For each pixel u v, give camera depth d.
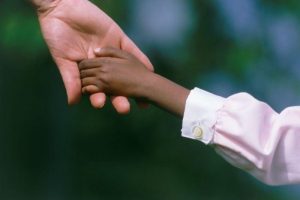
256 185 21.50
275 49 20.14
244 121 5.11
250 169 5.16
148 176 22.55
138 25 19.66
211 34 20.09
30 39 17.50
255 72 20.12
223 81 20.17
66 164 22.72
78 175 22.83
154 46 20.09
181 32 20.06
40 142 22.52
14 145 22.38
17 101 22.06
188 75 20.33
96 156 22.86
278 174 5.16
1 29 17.69
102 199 22.83
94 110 22.62
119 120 22.58
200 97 5.19
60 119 22.50
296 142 5.12
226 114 5.14
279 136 5.12
